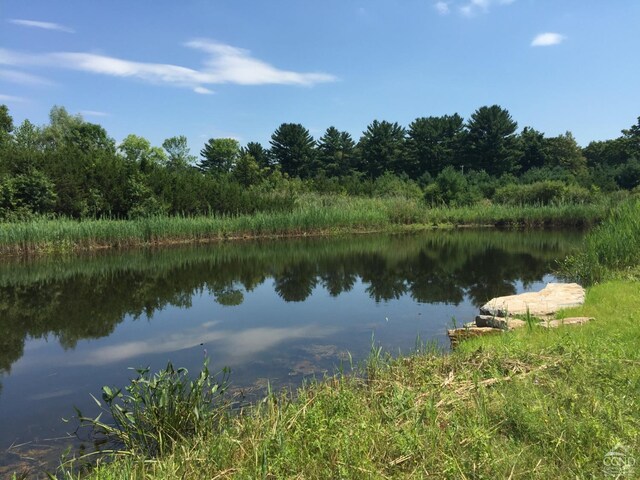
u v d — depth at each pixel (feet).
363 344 22.17
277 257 54.75
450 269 44.86
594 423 9.57
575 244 65.36
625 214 38.78
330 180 139.13
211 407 14.52
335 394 13.38
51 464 12.35
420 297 32.96
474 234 83.25
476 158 186.80
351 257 54.29
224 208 84.89
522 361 14.69
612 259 33.17
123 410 13.19
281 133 201.16
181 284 39.09
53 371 19.49
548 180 121.90
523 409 10.61
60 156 72.54
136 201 73.56
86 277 42.16
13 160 67.36
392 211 98.37
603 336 16.61
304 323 26.50
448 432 9.96
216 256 55.67
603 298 23.91
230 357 20.66
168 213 76.89
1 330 25.76
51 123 165.58
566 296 25.07
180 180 83.35
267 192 104.88
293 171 200.13
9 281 40.09
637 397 10.89
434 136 194.90
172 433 12.58
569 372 12.93
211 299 33.53
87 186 70.85
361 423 10.55
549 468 8.54
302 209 89.40
